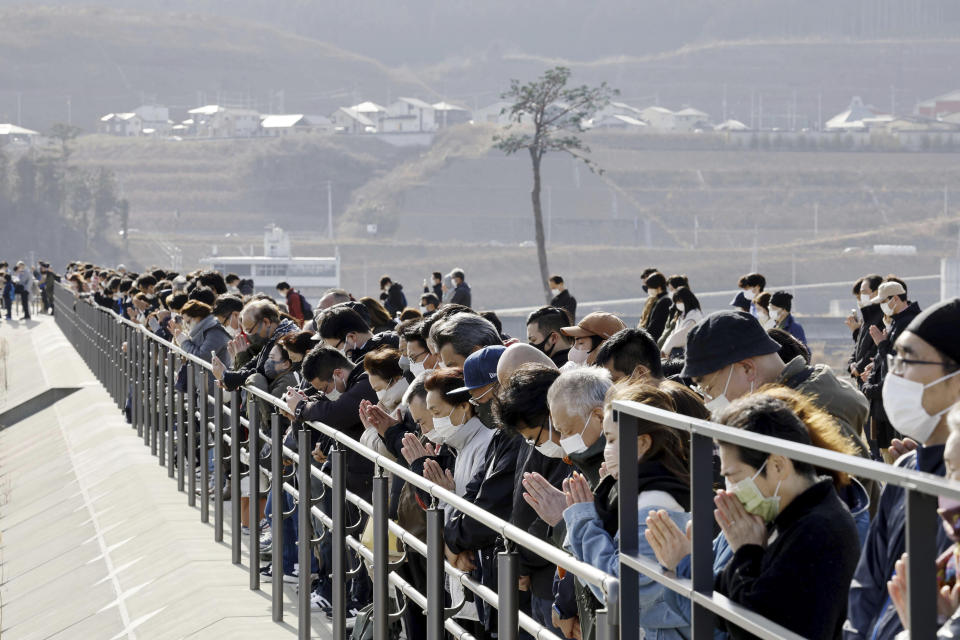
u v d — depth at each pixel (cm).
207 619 1253
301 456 1134
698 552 484
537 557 784
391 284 4291
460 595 857
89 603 1585
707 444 479
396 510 996
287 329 1591
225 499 1662
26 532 2277
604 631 556
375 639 916
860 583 503
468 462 928
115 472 2316
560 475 787
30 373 4938
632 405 522
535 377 766
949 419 461
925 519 359
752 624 445
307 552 1130
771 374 763
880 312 1912
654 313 2394
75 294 5372
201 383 1744
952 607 438
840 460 381
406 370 1343
